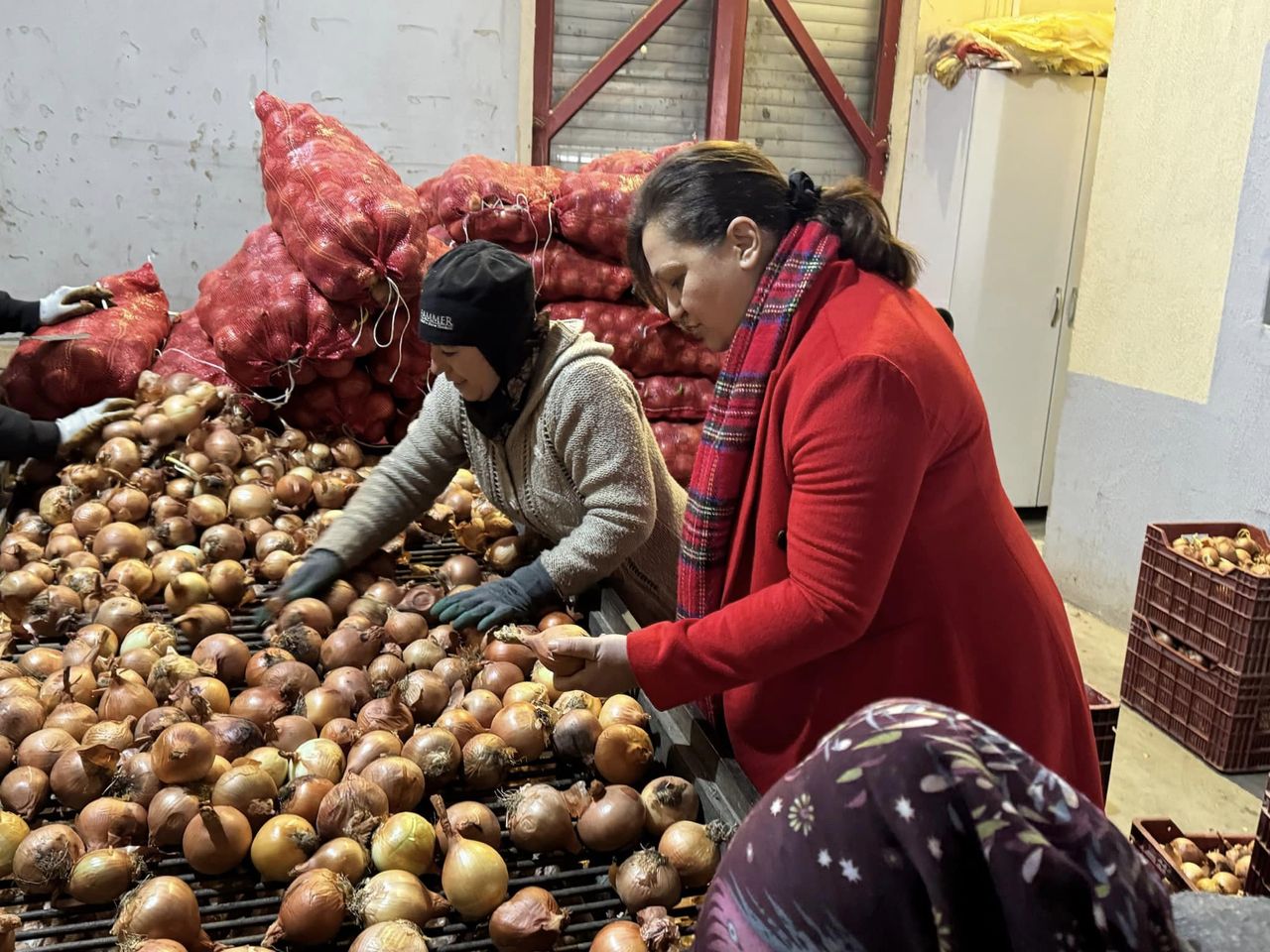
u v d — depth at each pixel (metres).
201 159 3.42
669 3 4.02
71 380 2.10
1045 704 1.10
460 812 1.00
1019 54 3.89
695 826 1.02
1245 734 2.53
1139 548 3.24
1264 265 2.73
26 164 3.27
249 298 2.19
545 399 1.35
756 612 0.96
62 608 1.37
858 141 4.41
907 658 1.04
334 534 1.48
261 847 0.96
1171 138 3.02
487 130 3.69
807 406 0.93
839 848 0.42
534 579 1.36
